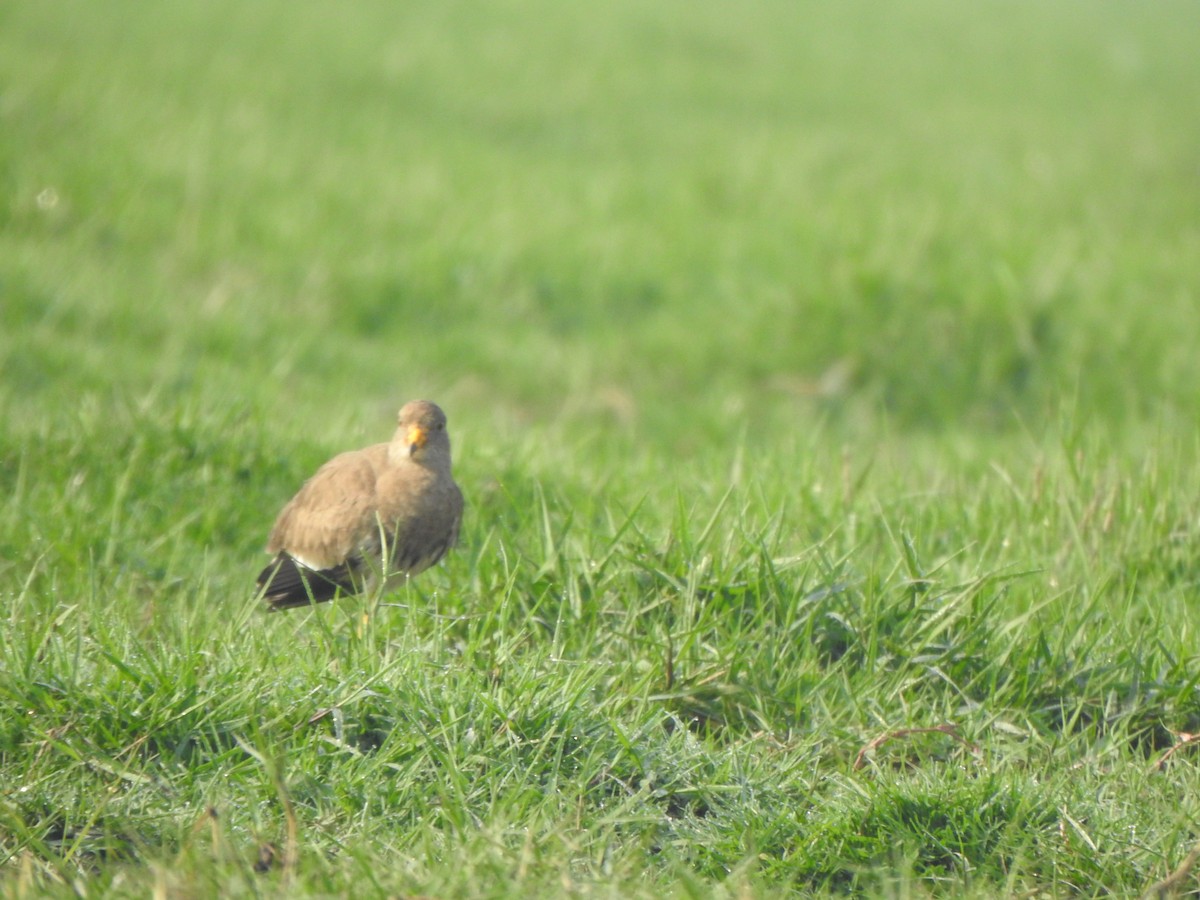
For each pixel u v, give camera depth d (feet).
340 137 118.73
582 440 56.95
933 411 75.25
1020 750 34.37
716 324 84.02
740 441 49.80
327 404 65.51
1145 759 36.27
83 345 65.67
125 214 88.12
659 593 38.75
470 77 153.69
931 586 39.42
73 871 27.61
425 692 32.91
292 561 41.42
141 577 42.55
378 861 27.66
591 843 29.32
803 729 35.29
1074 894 30.27
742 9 237.86
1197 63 238.89
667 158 129.39
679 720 34.81
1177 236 109.09
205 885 26.00
